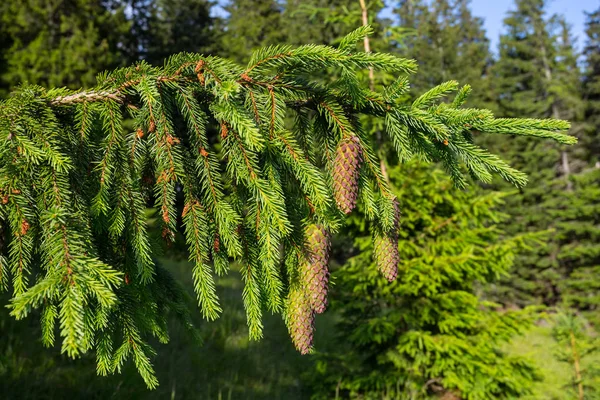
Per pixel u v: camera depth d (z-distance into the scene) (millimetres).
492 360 5371
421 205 5383
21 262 1323
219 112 1347
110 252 1592
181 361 6098
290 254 1570
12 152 1290
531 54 23906
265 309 1710
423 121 1470
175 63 1402
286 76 1468
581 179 17578
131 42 21625
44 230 1257
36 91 1414
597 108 21922
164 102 1431
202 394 5453
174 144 1429
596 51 26188
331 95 1556
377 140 5133
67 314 1102
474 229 5543
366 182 1651
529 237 5223
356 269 5371
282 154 1453
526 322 5477
